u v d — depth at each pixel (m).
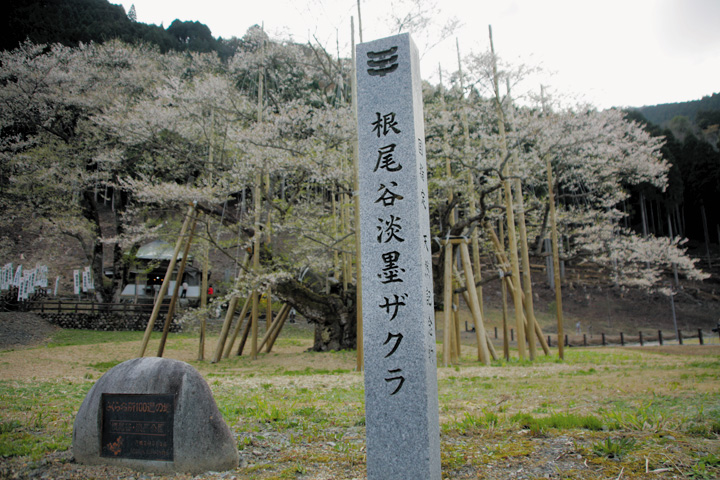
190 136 18.67
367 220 4.23
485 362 15.11
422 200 4.24
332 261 20.58
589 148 18.47
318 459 4.38
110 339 23.56
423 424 3.69
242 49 21.22
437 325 32.34
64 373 11.92
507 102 17.06
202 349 17.83
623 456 4.05
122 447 4.20
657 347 22.89
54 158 25.47
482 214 15.37
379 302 4.03
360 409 6.72
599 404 6.54
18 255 33.69
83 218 26.72
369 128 4.40
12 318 24.50
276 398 7.84
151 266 29.42
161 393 4.17
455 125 18.25
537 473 3.83
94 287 29.12
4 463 4.17
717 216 52.03
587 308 40.66
